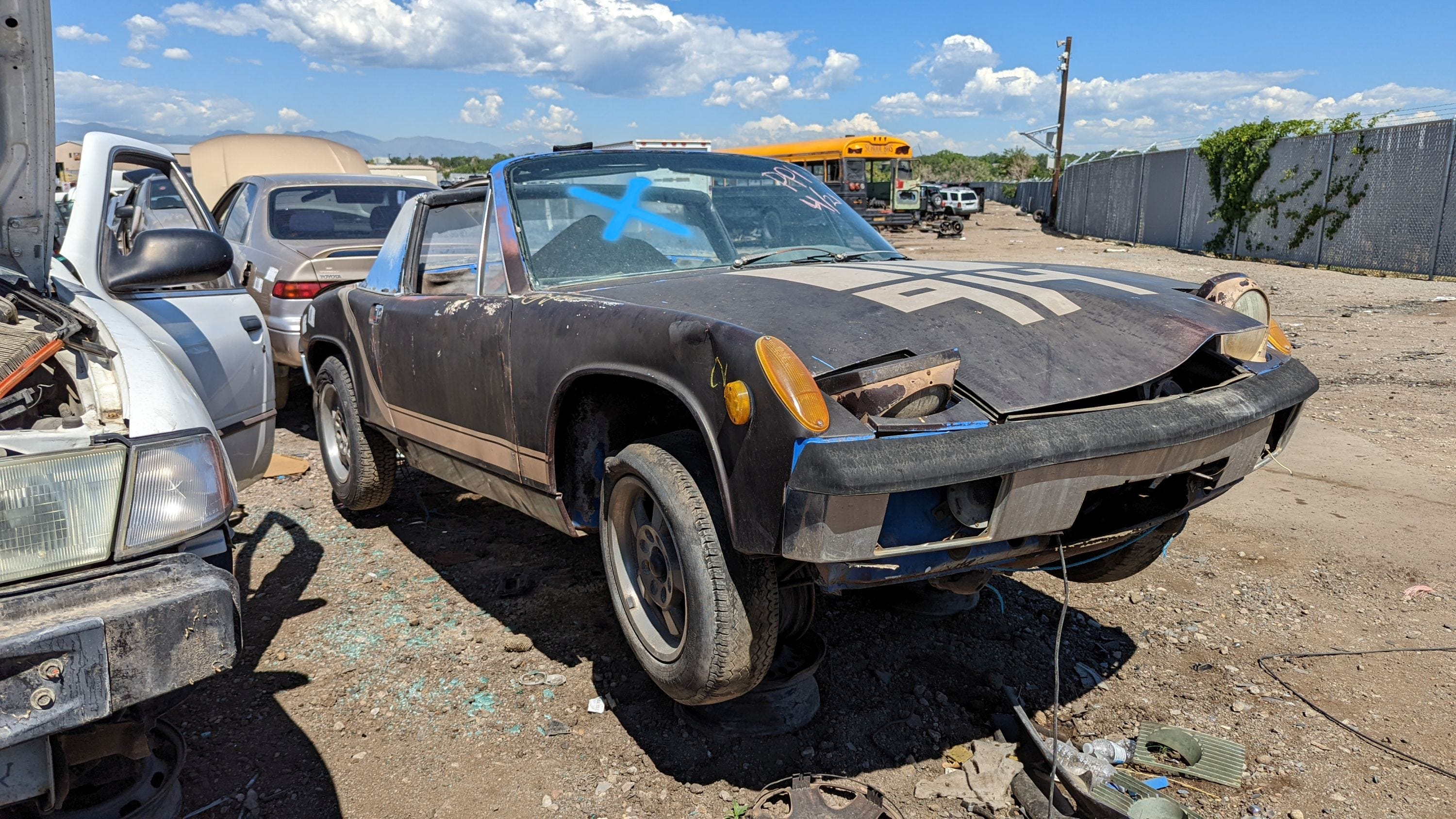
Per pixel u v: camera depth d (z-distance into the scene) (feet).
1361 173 57.21
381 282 13.83
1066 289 9.08
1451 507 14.73
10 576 5.48
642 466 8.20
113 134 11.53
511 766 8.50
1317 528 14.06
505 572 12.97
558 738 8.93
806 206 12.48
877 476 6.36
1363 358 27.22
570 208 11.10
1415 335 30.96
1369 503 15.03
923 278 9.39
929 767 8.48
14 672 5.04
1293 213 63.98
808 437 6.52
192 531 6.31
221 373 11.19
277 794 8.11
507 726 9.14
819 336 7.59
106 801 7.32
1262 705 9.38
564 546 13.94
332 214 24.77
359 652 10.69
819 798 7.60
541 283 10.27
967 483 7.00
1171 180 82.53
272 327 22.00
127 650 5.43
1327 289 45.50
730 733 8.88
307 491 17.08
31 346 6.51
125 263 9.69
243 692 9.80
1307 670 10.05
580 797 8.05
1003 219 146.30
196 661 5.76
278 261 22.34
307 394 26.71
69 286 9.34
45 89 8.14
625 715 9.31
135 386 6.83
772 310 8.23
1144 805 7.42
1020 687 9.77
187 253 9.77
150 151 12.21
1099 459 7.15
